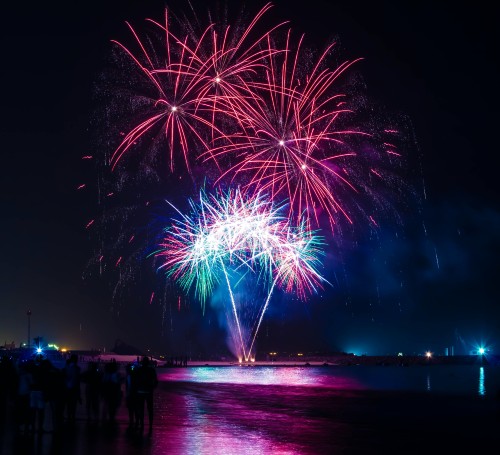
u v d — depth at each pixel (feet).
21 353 362.12
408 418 104.12
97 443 66.23
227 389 169.17
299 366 447.01
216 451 62.54
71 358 87.45
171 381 209.46
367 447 69.46
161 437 71.82
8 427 80.74
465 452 68.28
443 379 258.16
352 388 186.09
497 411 117.19
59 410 77.82
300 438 74.79
